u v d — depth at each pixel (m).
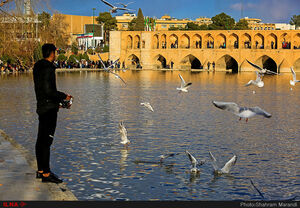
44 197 6.86
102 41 106.38
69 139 13.41
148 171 10.10
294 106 22.98
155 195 8.49
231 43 79.94
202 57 81.00
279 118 18.33
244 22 107.25
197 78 52.62
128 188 8.87
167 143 13.08
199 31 81.50
